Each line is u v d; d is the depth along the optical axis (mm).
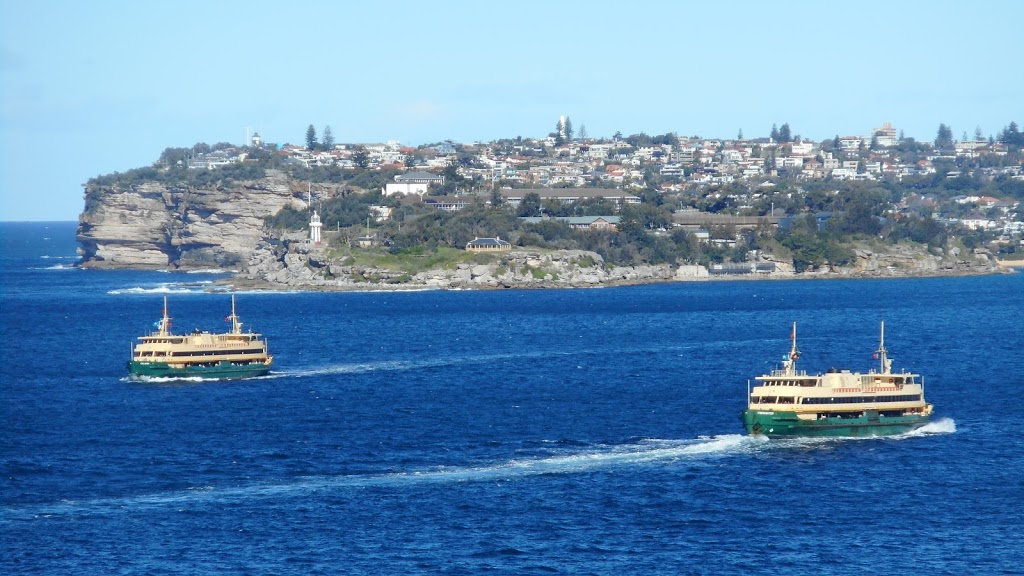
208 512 160875
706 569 139000
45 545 148250
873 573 137375
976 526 152875
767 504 161750
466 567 140125
